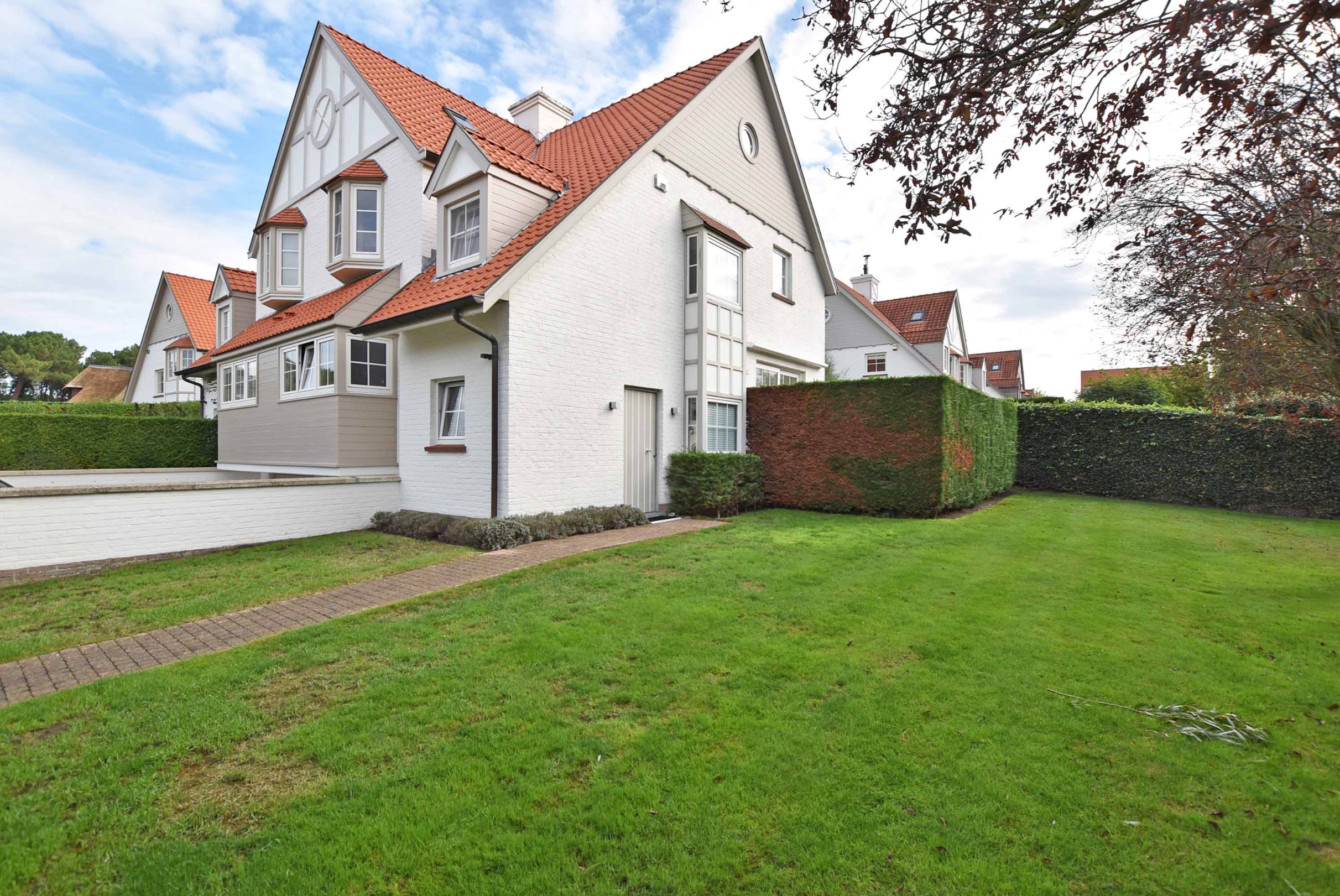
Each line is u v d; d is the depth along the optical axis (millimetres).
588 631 4664
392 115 11484
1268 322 5082
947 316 28016
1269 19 2584
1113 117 3520
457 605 5344
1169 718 3361
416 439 10469
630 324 10484
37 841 2391
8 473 13148
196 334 25875
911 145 3533
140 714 3418
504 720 3342
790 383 13789
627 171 10188
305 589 6203
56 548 7336
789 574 6328
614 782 2779
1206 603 5492
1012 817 2547
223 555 8234
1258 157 4066
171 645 4676
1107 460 14781
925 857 2318
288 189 14883
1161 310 5082
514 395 8711
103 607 5805
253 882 2191
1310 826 2508
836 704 3504
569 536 8594
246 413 13906
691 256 11570
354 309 10703
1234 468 13273
